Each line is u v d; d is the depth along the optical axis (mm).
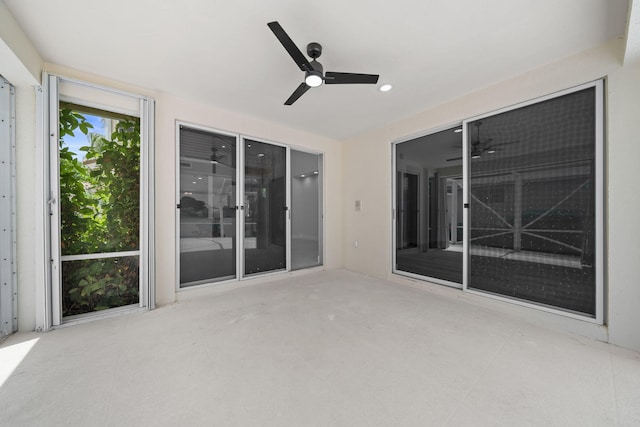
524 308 2641
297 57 1940
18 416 1363
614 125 2119
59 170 2463
